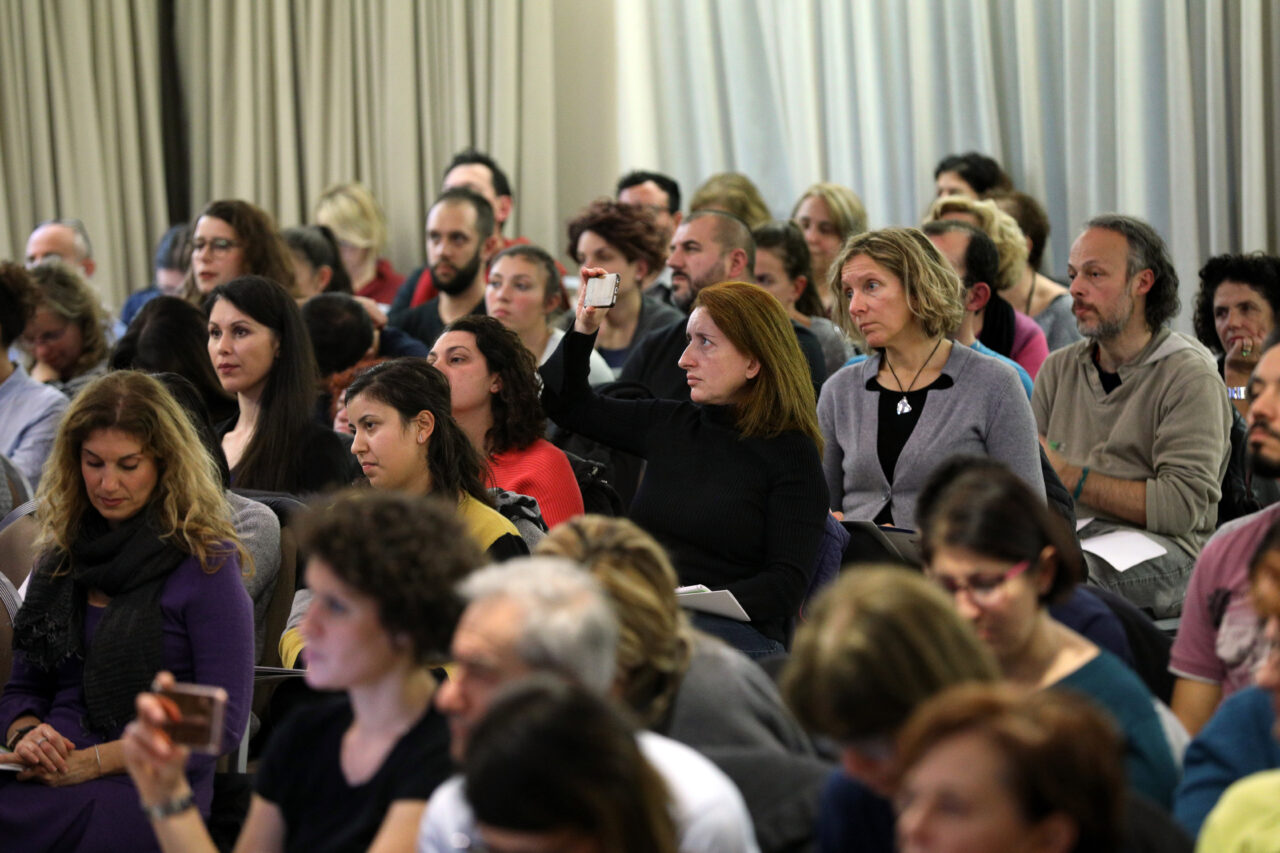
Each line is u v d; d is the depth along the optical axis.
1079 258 6.55
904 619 2.64
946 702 2.32
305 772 3.34
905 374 6.06
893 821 2.82
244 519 5.41
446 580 3.19
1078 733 2.25
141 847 4.66
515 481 6.01
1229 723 3.26
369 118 11.68
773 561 5.33
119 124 11.52
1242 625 3.86
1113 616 3.78
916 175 10.53
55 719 4.82
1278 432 3.70
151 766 3.24
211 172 11.67
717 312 5.48
